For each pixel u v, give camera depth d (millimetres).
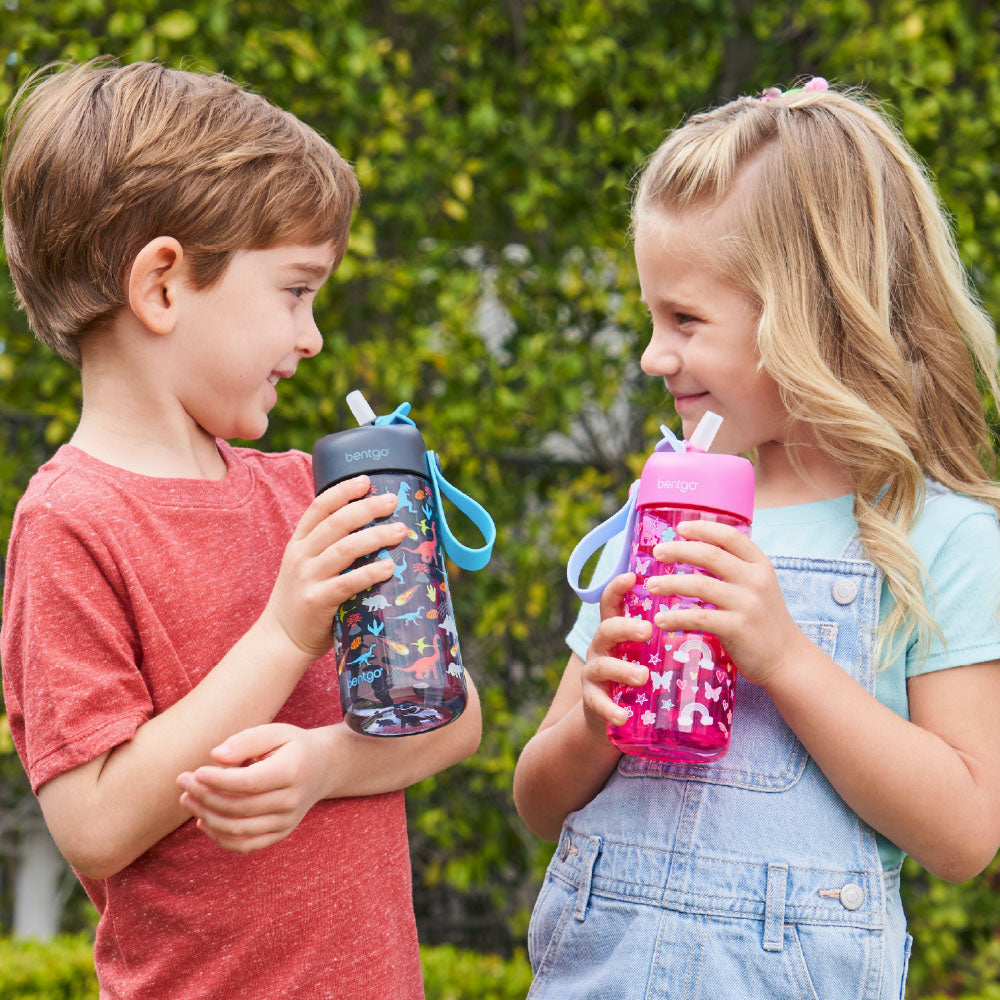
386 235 3863
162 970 1368
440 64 3906
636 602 1347
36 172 1398
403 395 3525
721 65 3986
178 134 1374
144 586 1352
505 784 3639
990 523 1467
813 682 1323
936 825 1343
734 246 1469
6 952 3506
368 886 1453
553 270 3777
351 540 1271
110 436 1417
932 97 3678
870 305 1498
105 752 1276
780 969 1352
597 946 1455
